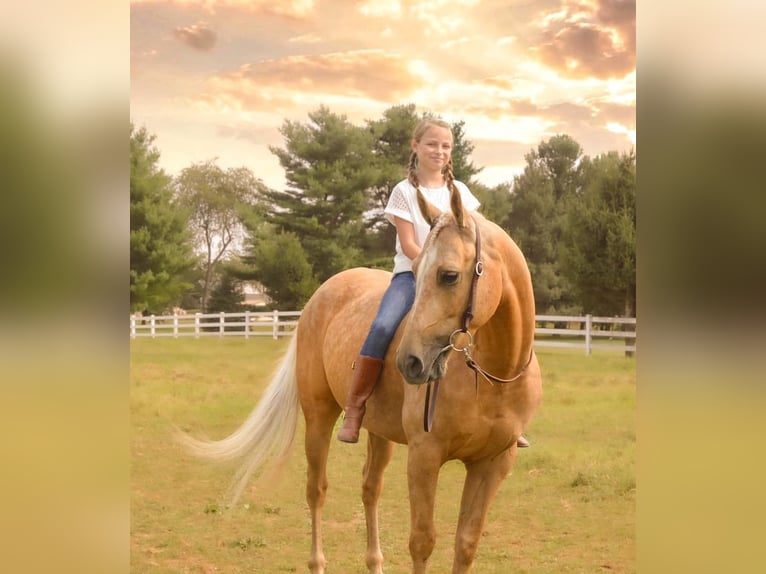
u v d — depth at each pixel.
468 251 2.74
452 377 3.04
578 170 29.30
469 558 3.17
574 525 5.36
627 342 15.77
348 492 6.21
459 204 2.73
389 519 5.51
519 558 4.70
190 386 11.22
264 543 4.95
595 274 19.00
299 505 5.95
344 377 3.69
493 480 3.22
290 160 27.67
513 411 3.12
